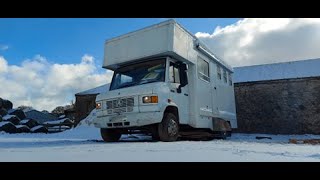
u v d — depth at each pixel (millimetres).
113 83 8688
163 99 7492
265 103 19719
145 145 5848
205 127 9492
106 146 5680
